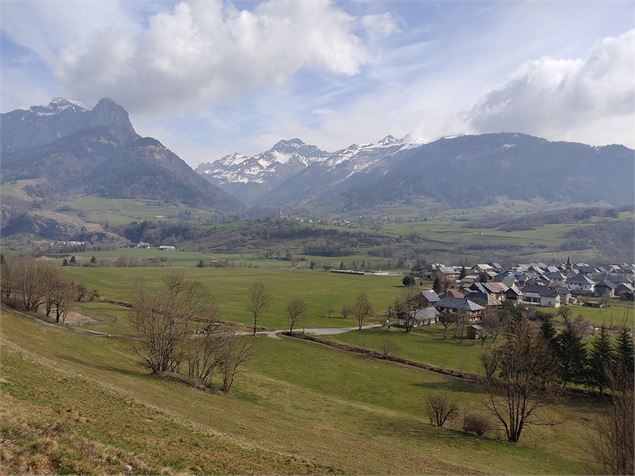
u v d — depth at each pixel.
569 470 46.50
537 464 47.97
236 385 70.94
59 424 25.48
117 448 25.50
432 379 81.12
